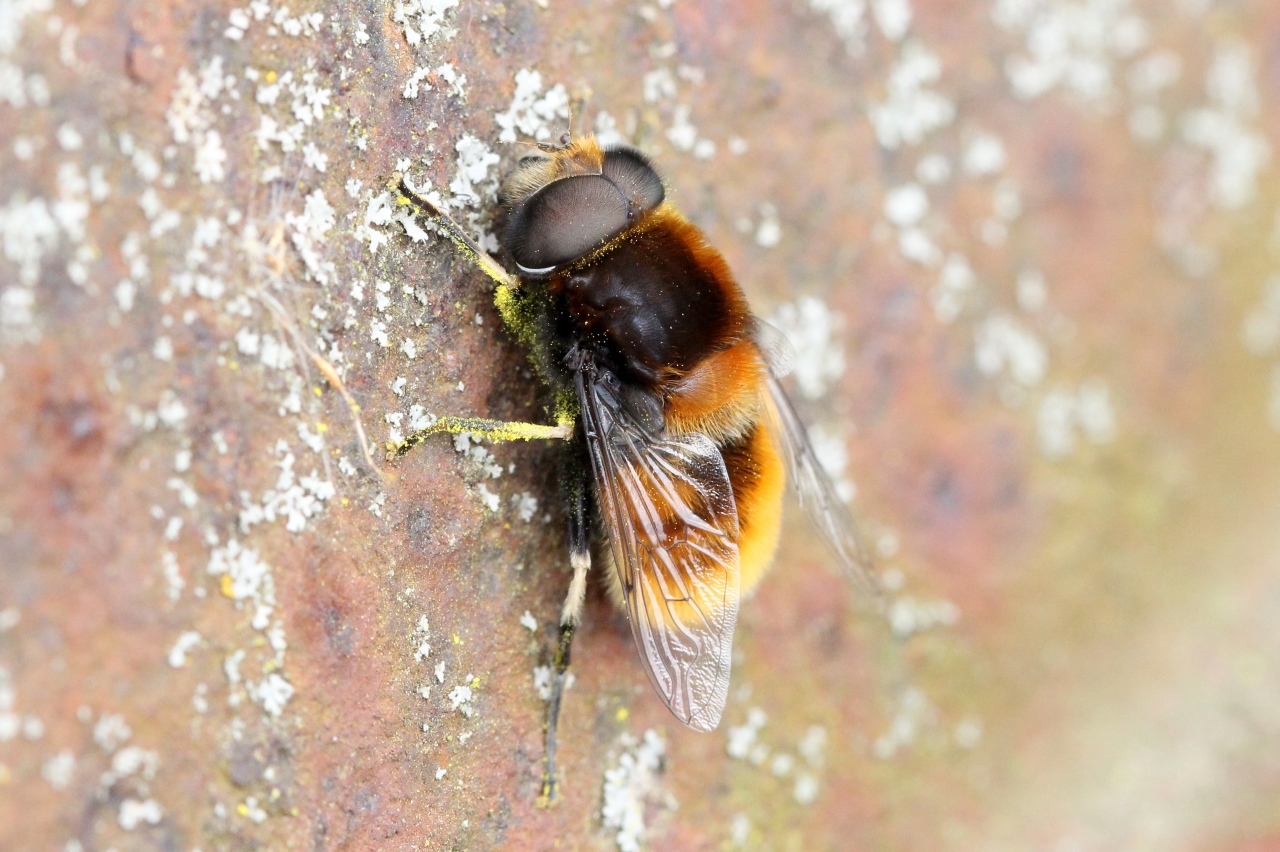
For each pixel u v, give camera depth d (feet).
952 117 0.37
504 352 0.34
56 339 0.33
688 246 0.34
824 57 0.36
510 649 0.33
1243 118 0.40
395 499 0.33
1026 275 0.38
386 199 0.33
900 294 0.36
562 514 0.34
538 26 0.34
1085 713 0.36
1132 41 0.39
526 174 0.33
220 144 0.33
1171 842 0.36
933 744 0.36
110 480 0.33
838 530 0.35
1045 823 0.36
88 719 0.32
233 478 0.33
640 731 0.34
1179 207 0.39
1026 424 0.37
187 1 0.33
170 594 0.33
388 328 0.33
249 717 0.32
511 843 0.33
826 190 0.36
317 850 0.32
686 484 0.34
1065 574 0.37
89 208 0.33
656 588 0.34
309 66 0.33
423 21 0.33
